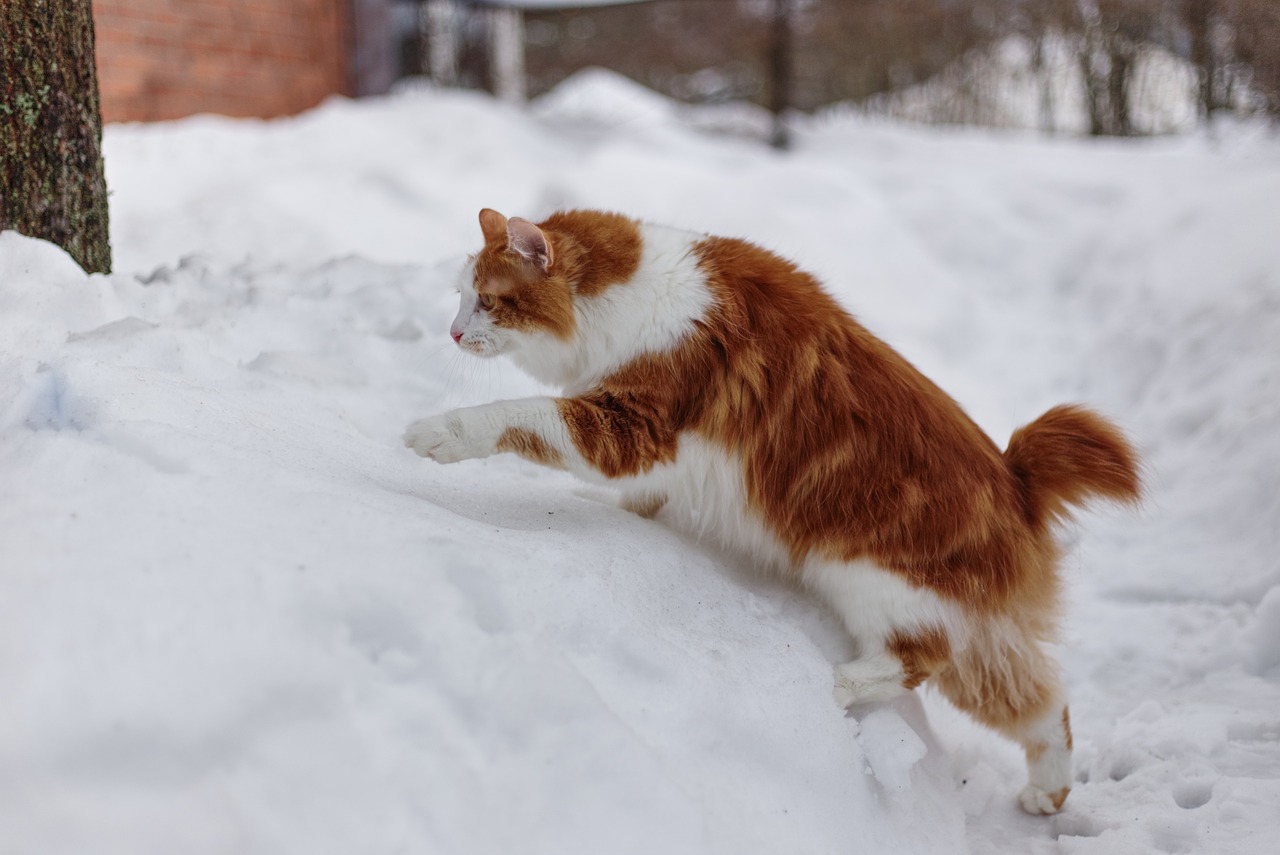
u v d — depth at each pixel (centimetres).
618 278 309
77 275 355
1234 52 1078
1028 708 318
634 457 302
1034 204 973
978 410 660
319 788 189
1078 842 309
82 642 194
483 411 291
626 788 207
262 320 416
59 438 244
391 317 472
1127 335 717
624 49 1844
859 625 300
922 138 1238
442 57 1312
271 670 197
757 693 264
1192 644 412
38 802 179
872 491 295
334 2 1036
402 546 227
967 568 295
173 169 788
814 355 306
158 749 187
